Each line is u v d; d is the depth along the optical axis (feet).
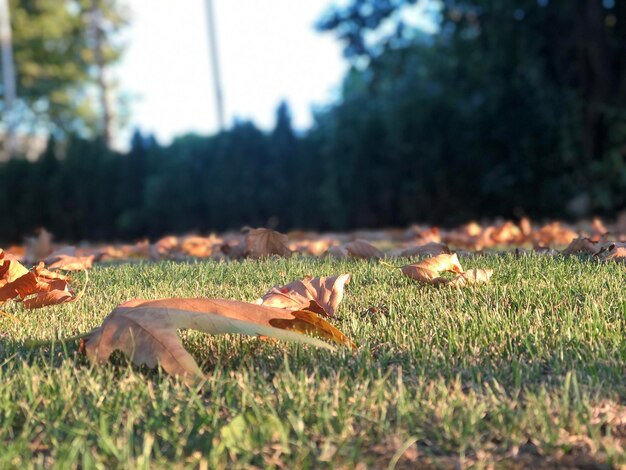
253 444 3.84
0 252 7.66
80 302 8.03
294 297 6.90
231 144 46.98
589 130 37.86
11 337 6.36
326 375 5.13
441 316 6.75
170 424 4.19
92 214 49.70
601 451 3.87
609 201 36.55
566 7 37.60
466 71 41.81
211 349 5.86
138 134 49.78
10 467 3.54
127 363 5.38
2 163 51.37
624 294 7.32
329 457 3.73
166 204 47.52
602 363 5.16
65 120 121.90
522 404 4.49
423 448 3.93
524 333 6.01
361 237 24.49
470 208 38.09
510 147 37.70
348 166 40.98
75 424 4.12
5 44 91.91
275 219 46.62
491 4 38.75
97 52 98.22
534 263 9.71
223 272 10.35
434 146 37.88
